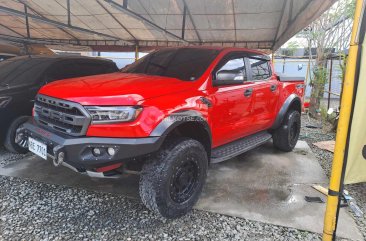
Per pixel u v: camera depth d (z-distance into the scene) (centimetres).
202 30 827
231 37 906
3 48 1095
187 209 311
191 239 278
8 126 458
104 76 363
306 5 439
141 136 268
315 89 1009
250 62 446
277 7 605
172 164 285
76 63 600
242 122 413
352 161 244
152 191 281
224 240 278
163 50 448
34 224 290
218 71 372
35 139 310
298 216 321
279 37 827
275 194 371
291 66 1708
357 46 221
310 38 1136
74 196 349
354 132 236
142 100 276
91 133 270
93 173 280
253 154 529
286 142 530
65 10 719
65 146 271
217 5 616
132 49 1105
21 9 743
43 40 1073
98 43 1115
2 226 284
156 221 305
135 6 638
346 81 228
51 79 537
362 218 322
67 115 282
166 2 616
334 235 251
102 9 693
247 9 630
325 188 389
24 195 346
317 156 534
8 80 519
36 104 331
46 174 405
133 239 274
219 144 387
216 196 360
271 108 482
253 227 299
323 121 867
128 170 299
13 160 452
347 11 1020
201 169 322
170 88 311
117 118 267
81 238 272
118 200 344
